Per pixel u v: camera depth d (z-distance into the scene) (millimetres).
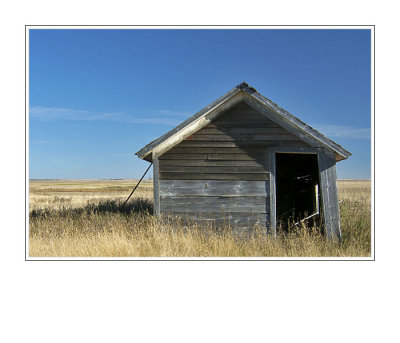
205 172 10461
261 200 10289
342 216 11633
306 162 15094
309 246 9195
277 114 10289
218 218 10359
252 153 10375
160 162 10578
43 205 18797
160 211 10531
